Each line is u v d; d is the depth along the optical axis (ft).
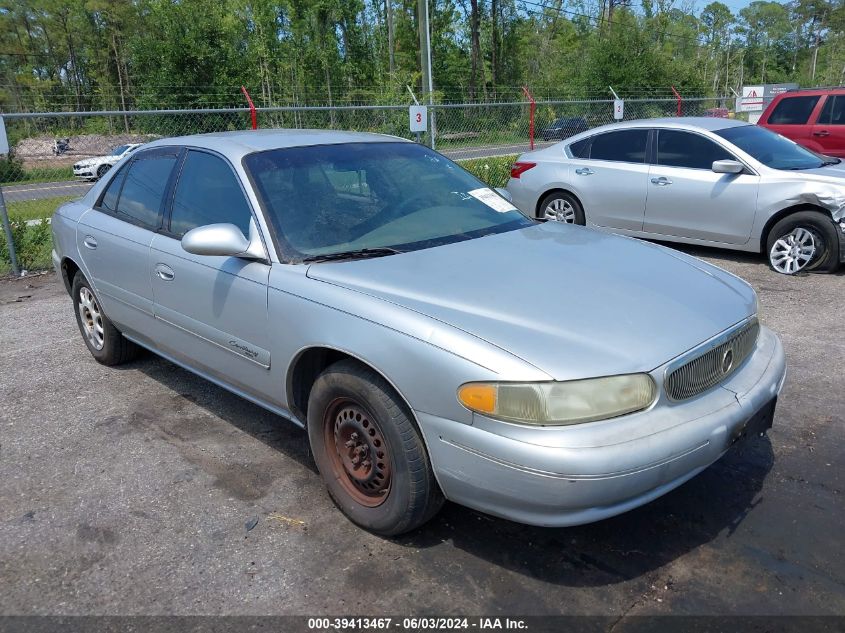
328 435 10.36
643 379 8.36
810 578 8.92
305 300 10.10
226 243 10.66
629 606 8.50
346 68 139.64
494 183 43.75
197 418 13.93
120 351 16.43
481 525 10.21
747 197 23.99
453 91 167.63
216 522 10.41
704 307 9.78
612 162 27.43
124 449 12.72
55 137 47.70
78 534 10.20
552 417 7.99
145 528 10.30
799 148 26.11
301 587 8.96
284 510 10.69
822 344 17.16
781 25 279.90
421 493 9.19
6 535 10.21
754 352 10.51
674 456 8.26
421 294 9.46
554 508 8.03
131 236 13.94
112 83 185.47
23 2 200.44
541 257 10.93
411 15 167.22
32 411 14.46
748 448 12.21
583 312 9.12
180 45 107.34
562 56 179.93
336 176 12.39
